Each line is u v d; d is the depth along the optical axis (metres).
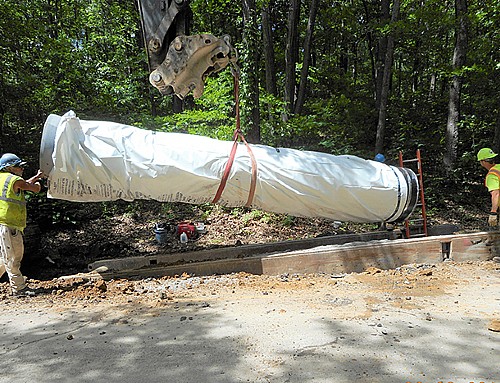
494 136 13.41
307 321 4.10
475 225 9.64
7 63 11.27
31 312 4.79
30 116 12.24
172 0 4.64
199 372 3.18
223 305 4.71
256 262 6.12
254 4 10.27
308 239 6.95
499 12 11.98
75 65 13.22
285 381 3.01
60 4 16.16
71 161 5.60
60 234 9.29
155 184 5.83
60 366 3.40
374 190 6.33
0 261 5.66
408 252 6.27
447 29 12.62
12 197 5.49
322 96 17.45
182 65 4.71
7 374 3.30
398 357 3.32
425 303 4.62
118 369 3.30
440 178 11.41
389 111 14.47
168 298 5.07
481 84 13.57
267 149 6.31
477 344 3.54
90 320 4.43
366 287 5.31
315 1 11.98
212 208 10.29
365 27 14.48
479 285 5.27
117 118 12.88
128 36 17.05
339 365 3.21
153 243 8.55
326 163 6.34
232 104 10.48
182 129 11.03
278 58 15.34
